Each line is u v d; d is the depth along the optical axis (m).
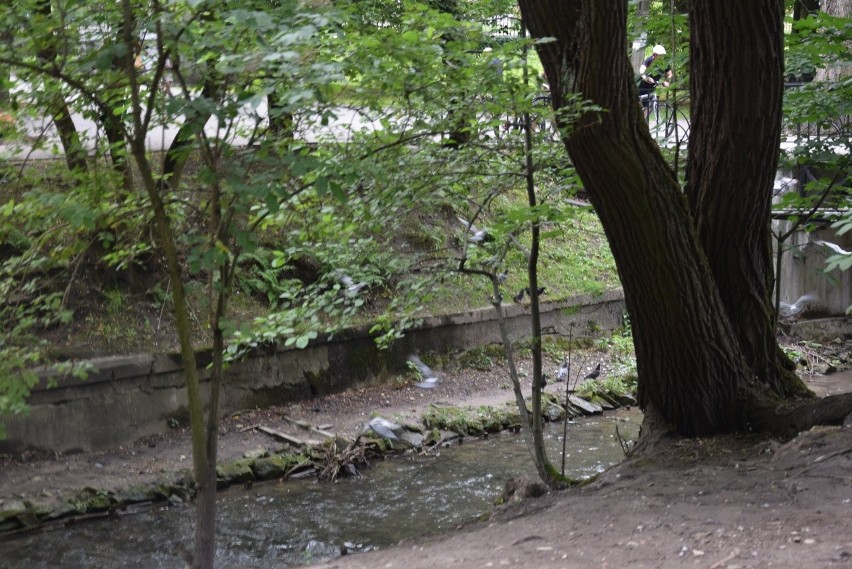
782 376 8.54
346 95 5.28
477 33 6.01
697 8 7.98
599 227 19.11
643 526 5.50
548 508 6.53
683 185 8.58
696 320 7.86
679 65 9.12
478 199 7.97
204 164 4.62
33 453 10.53
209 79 4.23
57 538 8.91
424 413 12.91
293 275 13.48
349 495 10.34
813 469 6.49
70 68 4.19
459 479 10.96
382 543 8.83
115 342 11.49
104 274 11.88
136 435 11.35
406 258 7.65
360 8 5.75
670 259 7.60
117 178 4.49
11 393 4.19
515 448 12.35
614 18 6.58
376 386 13.95
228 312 12.48
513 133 6.76
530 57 9.41
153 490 10.01
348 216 6.27
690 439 8.07
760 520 5.39
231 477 10.55
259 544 8.80
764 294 8.45
